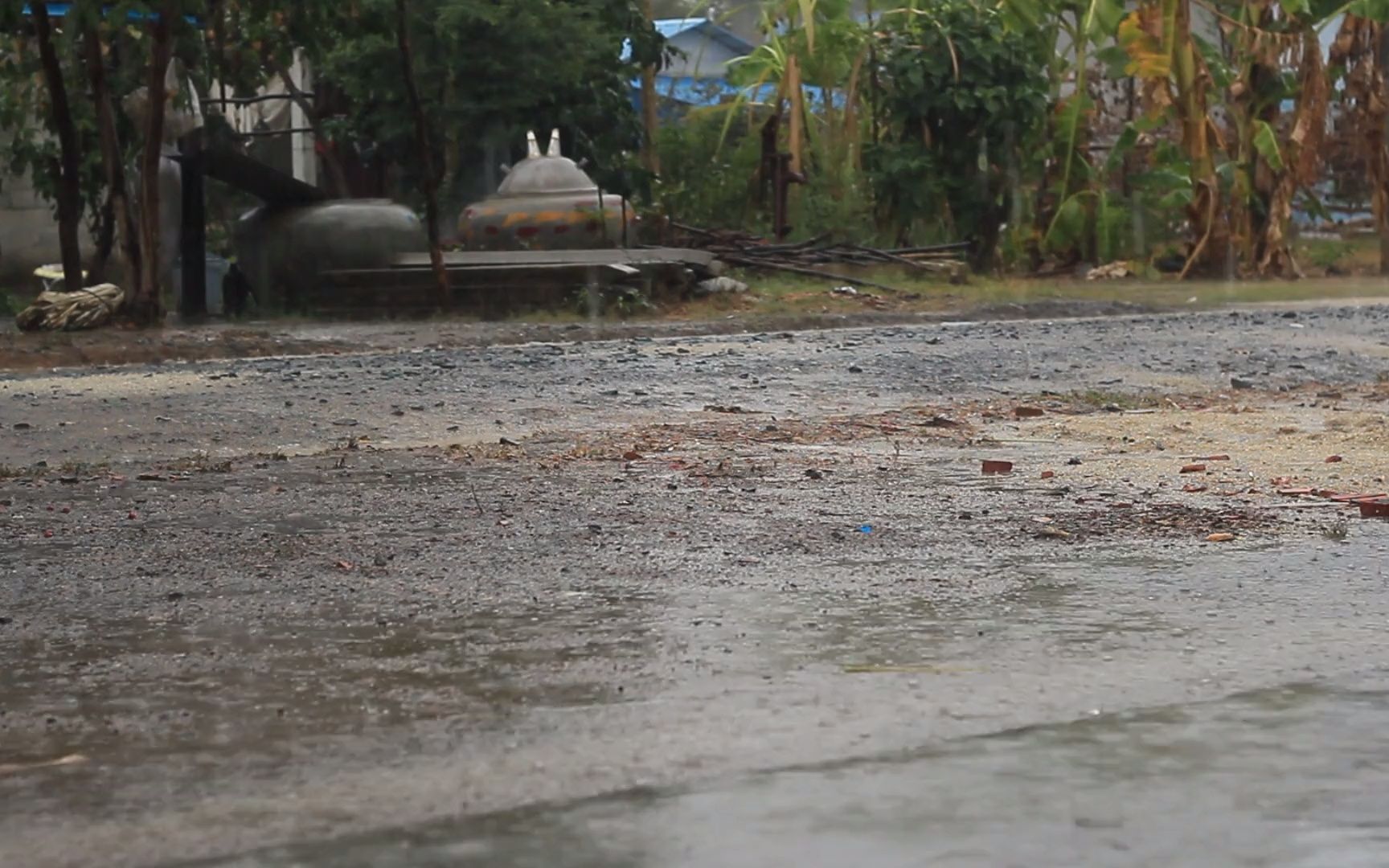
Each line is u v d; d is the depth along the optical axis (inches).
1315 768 137.9
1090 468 337.4
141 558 245.3
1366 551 241.8
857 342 647.1
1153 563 234.5
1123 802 129.5
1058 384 506.3
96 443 391.9
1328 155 1480.1
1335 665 174.1
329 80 1122.7
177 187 941.2
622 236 906.7
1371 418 409.7
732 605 207.3
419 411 447.2
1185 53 1133.1
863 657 179.5
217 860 120.0
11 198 1164.5
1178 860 117.0
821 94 1481.3
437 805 131.5
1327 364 556.4
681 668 175.2
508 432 408.2
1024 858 117.5
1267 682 167.2
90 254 1176.2
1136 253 1238.3
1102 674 170.7
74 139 829.8
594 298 826.2
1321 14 1135.6
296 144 1253.7
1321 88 1145.4
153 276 795.4
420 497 305.0
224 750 147.8
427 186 821.9
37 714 160.6
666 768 140.3
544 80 1043.3
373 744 148.8
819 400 470.9
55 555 248.5
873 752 143.9
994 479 322.7
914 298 906.7
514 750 146.3
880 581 222.4
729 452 368.8
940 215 1208.8
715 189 1230.9
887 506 289.9
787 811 128.1
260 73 960.9
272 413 442.6
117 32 871.7
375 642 189.2
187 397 479.8
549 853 119.7
